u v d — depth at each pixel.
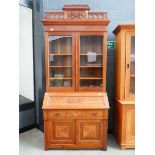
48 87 2.98
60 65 3.13
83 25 2.90
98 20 2.84
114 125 3.48
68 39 3.07
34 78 3.66
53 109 2.77
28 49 3.59
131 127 2.86
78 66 2.96
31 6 3.52
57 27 2.89
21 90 3.60
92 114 2.79
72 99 2.90
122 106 2.83
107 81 3.54
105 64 2.96
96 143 2.85
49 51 3.01
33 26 3.56
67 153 2.78
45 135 2.84
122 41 2.86
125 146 2.88
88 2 3.46
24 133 3.52
